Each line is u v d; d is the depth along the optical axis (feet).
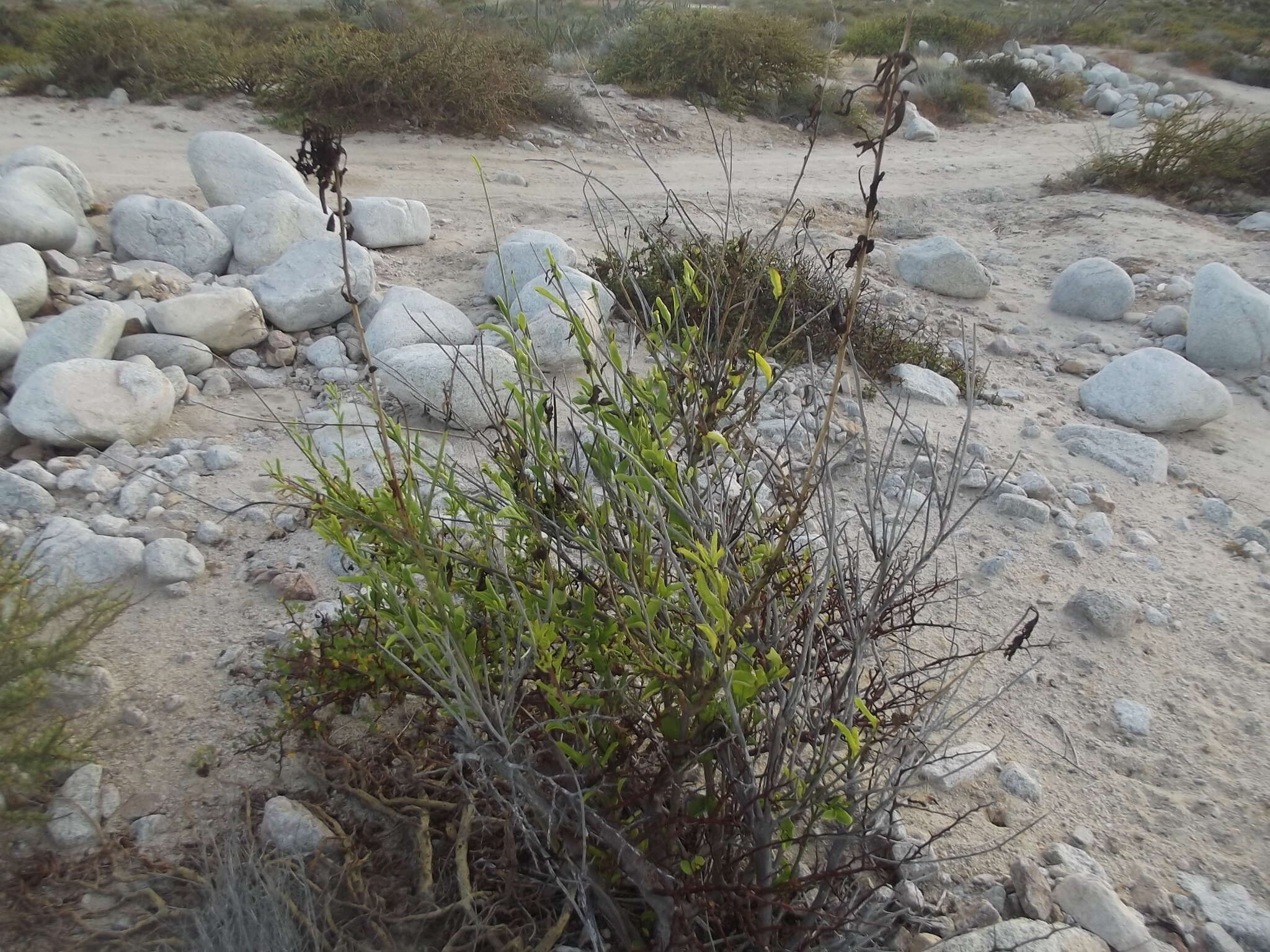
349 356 18.51
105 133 35.63
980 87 60.59
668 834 7.05
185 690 10.12
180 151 33.99
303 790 9.01
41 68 42.42
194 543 12.55
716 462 9.34
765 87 51.62
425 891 7.74
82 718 9.67
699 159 42.16
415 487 8.01
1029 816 9.80
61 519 12.37
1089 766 10.55
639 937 7.42
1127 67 79.77
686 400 7.93
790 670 7.22
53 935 7.66
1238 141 39.22
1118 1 115.75
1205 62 83.82
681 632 7.14
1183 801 10.21
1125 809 10.04
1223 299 22.97
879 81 5.75
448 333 18.33
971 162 45.52
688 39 50.21
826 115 49.88
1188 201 38.42
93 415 14.37
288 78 40.52
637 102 48.44
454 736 7.68
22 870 8.14
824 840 8.50
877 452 16.28
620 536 7.81
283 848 8.30
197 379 16.84
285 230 21.71
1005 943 8.02
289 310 18.66
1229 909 8.96
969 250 31.32
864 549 13.10
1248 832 9.92
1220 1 126.93
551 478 8.04
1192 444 19.26
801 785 7.20
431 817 8.50
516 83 42.80
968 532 14.58
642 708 7.60
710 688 6.64
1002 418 18.86
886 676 8.68
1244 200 38.01
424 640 7.54
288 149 36.24
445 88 40.42
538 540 7.68
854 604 8.09
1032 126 58.29
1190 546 15.26
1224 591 14.08
